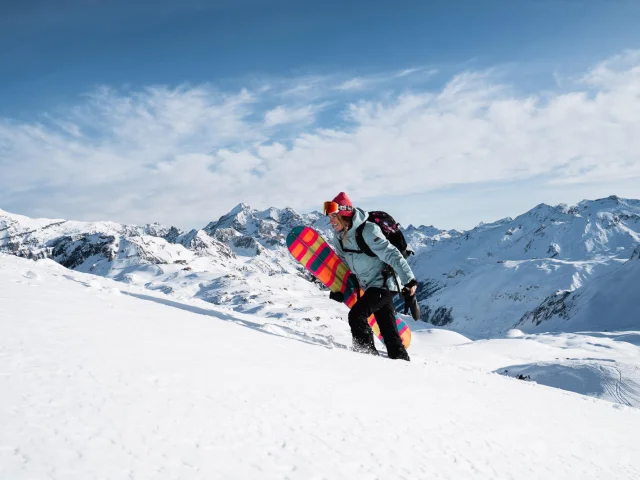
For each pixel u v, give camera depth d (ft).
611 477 11.33
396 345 21.39
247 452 7.60
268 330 20.76
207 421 8.30
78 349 10.25
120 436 7.11
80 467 6.11
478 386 17.10
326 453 8.28
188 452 7.16
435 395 13.96
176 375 10.09
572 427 14.71
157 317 15.47
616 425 16.74
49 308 13.26
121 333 12.34
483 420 12.80
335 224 21.79
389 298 21.53
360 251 21.62
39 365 8.88
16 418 6.84
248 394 10.06
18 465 5.80
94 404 7.88
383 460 8.61
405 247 21.74
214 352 12.62
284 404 10.01
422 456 9.29
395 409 11.68
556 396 19.57
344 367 14.70
